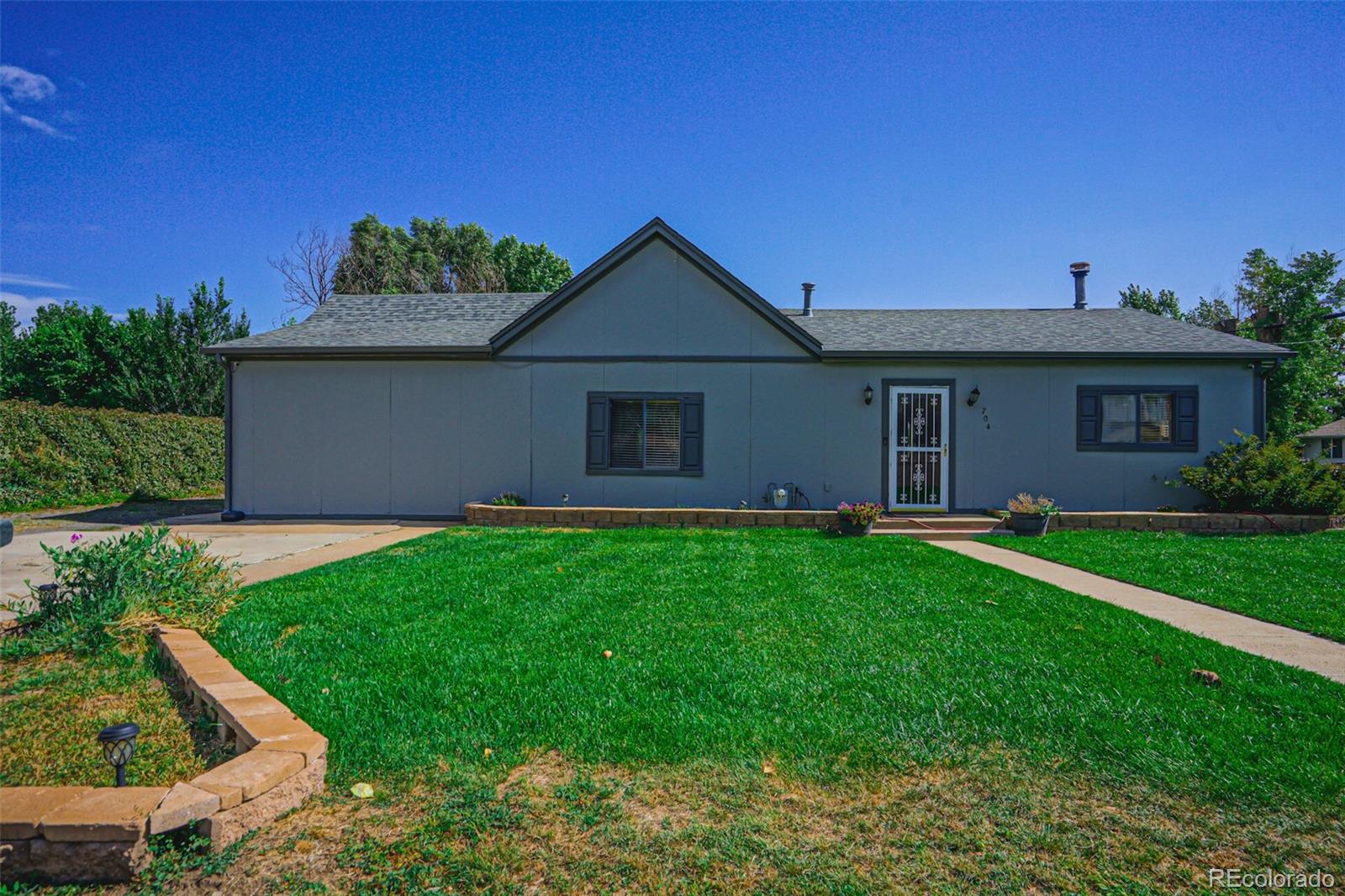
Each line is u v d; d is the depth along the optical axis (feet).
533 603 18.69
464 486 41.01
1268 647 15.46
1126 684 12.81
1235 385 39.52
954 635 15.88
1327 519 34.47
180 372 78.13
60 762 9.81
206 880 7.41
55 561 15.74
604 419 40.47
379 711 11.41
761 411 40.22
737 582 21.61
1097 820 8.54
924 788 9.23
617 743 10.38
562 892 7.22
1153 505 39.50
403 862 7.68
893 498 39.99
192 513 45.70
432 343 40.96
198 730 10.93
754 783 9.35
